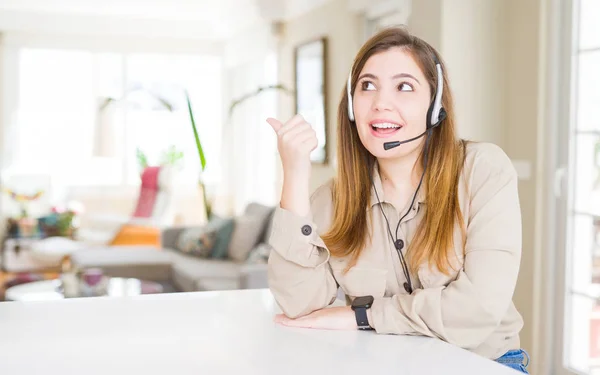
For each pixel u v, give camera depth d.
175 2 7.46
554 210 3.42
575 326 3.33
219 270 4.94
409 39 1.33
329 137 5.81
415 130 1.32
